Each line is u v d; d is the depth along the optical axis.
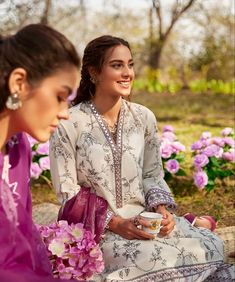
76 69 1.80
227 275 2.80
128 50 2.81
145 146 3.05
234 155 4.69
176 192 4.82
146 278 2.64
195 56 15.84
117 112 2.89
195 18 16.44
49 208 4.26
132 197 2.88
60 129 2.80
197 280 2.71
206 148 4.64
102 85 2.81
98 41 2.80
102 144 2.81
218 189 4.88
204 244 2.80
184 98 12.99
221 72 15.48
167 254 2.68
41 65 1.71
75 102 2.94
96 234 2.75
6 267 1.85
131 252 2.68
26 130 1.81
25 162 2.00
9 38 1.75
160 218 2.68
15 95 1.71
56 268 2.61
